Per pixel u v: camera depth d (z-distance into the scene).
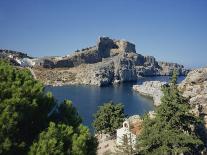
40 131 20.64
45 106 22.80
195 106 78.75
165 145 39.19
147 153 40.72
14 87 20.53
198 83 102.06
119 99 198.38
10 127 18.80
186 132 43.12
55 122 22.47
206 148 54.31
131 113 147.88
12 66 23.58
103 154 66.69
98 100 190.00
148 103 181.75
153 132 40.47
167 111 41.09
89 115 133.25
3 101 19.52
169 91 43.06
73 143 20.34
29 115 20.66
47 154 18.56
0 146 18.27
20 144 19.23
